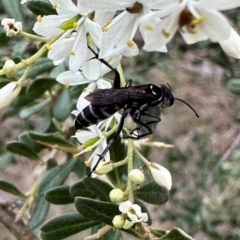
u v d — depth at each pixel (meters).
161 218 0.17
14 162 0.14
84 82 0.09
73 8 0.08
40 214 0.11
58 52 0.08
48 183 0.11
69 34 0.08
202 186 0.17
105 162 0.08
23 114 0.12
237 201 0.17
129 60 0.15
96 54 0.08
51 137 0.11
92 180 0.08
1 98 0.08
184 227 0.16
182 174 0.17
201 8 0.06
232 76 0.15
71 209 0.21
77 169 0.11
